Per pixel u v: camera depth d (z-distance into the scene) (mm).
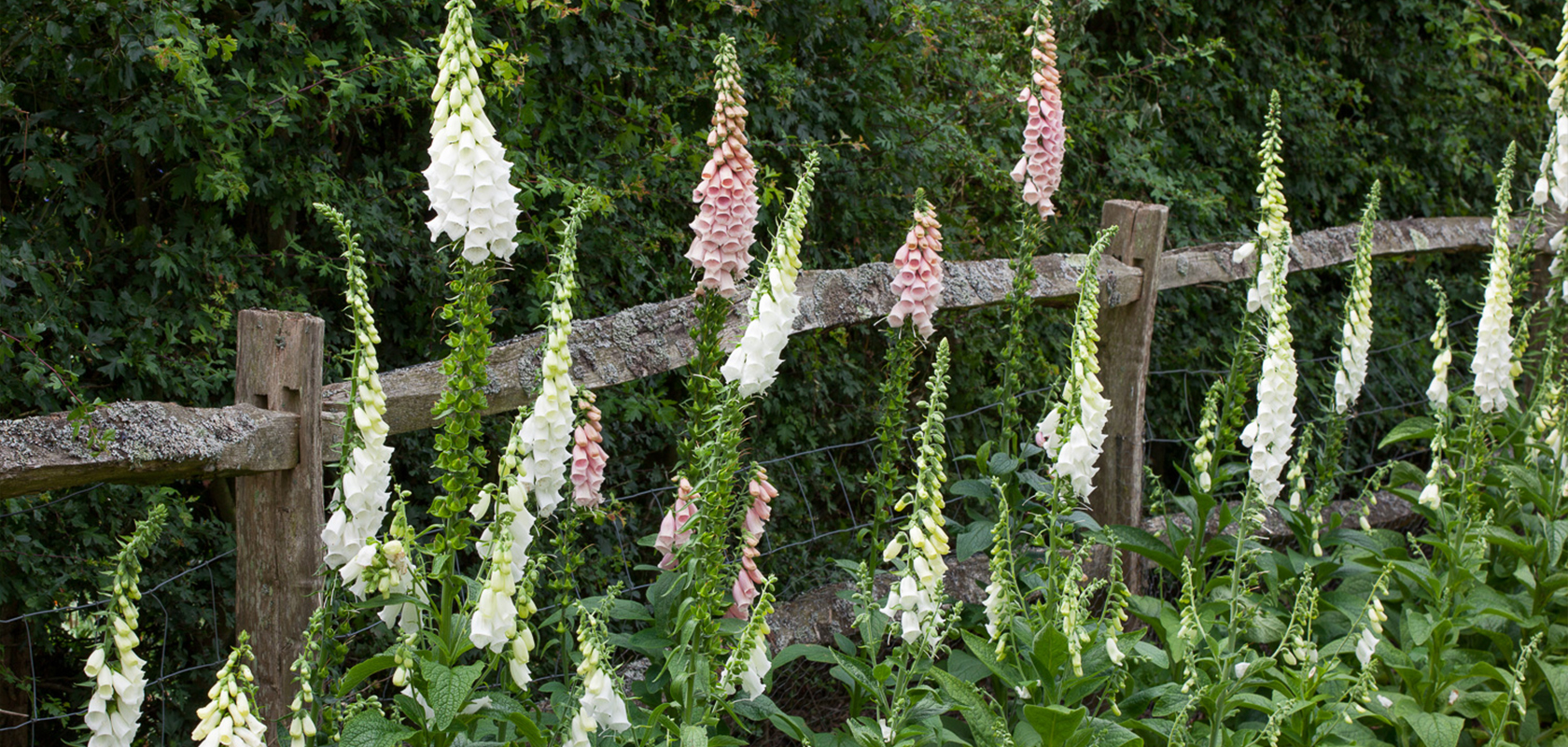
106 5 3297
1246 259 4707
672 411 4348
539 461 2395
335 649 2342
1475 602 3934
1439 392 4258
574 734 2365
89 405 2338
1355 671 3916
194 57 3316
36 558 3545
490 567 2395
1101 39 6707
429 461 4098
